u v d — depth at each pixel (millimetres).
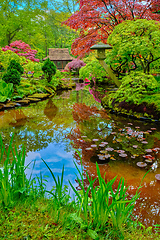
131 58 6148
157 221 1604
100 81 13484
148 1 6605
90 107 6605
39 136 3740
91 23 7301
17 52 17203
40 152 3025
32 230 1297
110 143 3387
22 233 1264
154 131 3992
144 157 2826
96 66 9086
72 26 7285
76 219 1346
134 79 5238
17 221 1376
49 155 2922
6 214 1441
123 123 4617
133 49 4812
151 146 3229
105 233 1312
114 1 6820
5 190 1503
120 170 2473
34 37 24984
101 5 7188
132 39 5113
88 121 4836
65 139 3590
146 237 1330
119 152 2998
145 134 3812
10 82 7355
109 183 1331
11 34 23781
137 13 6992
